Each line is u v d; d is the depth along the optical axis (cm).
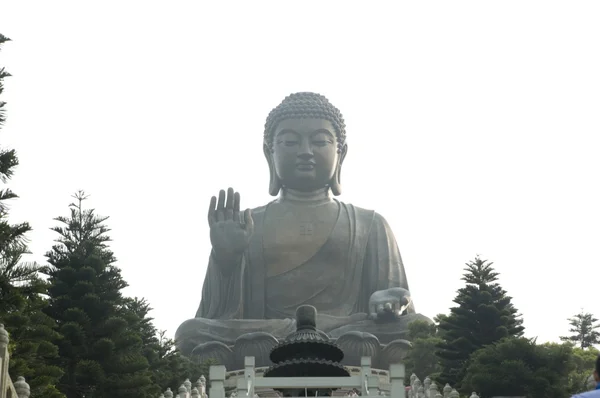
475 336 5375
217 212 8619
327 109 9100
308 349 3109
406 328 8112
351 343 7862
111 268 4678
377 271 8838
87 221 4838
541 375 4512
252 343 7931
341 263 8831
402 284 8819
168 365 5309
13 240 3419
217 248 8506
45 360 4172
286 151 9000
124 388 4225
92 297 4366
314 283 8756
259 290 8750
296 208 8956
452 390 3638
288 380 2933
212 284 8562
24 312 3828
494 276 5525
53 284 4428
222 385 2886
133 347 4606
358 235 8925
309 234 8850
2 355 2630
